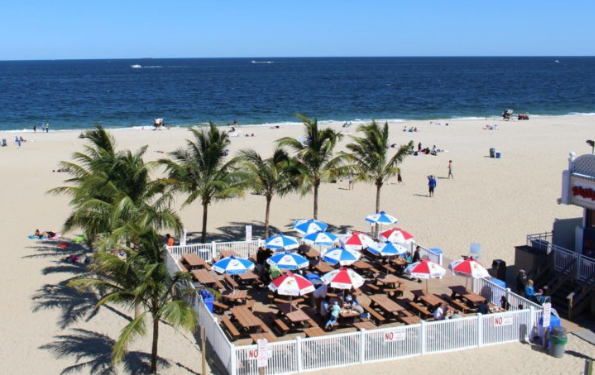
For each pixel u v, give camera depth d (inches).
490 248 1046.4
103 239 744.3
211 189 960.9
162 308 548.4
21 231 1156.5
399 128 2741.1
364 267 874.8
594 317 734.5
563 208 1330.0
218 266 757.9
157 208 836.6
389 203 1390.3
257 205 1392.7
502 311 724.7
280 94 5054.1
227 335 680.4
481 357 637.9
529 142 2305.6
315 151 1021.8
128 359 637.3
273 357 588.1
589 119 3154.5
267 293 821.2
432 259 908.6
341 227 1196.5
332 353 608.7
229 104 4170.8
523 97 4736.7
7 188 1514.5
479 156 1999.3
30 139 2379.4
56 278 900.0
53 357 646.5
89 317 759.1
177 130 2691.9
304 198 1454.2
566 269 804.6
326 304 702.5
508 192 1489.9
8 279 892.0
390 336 625.9
